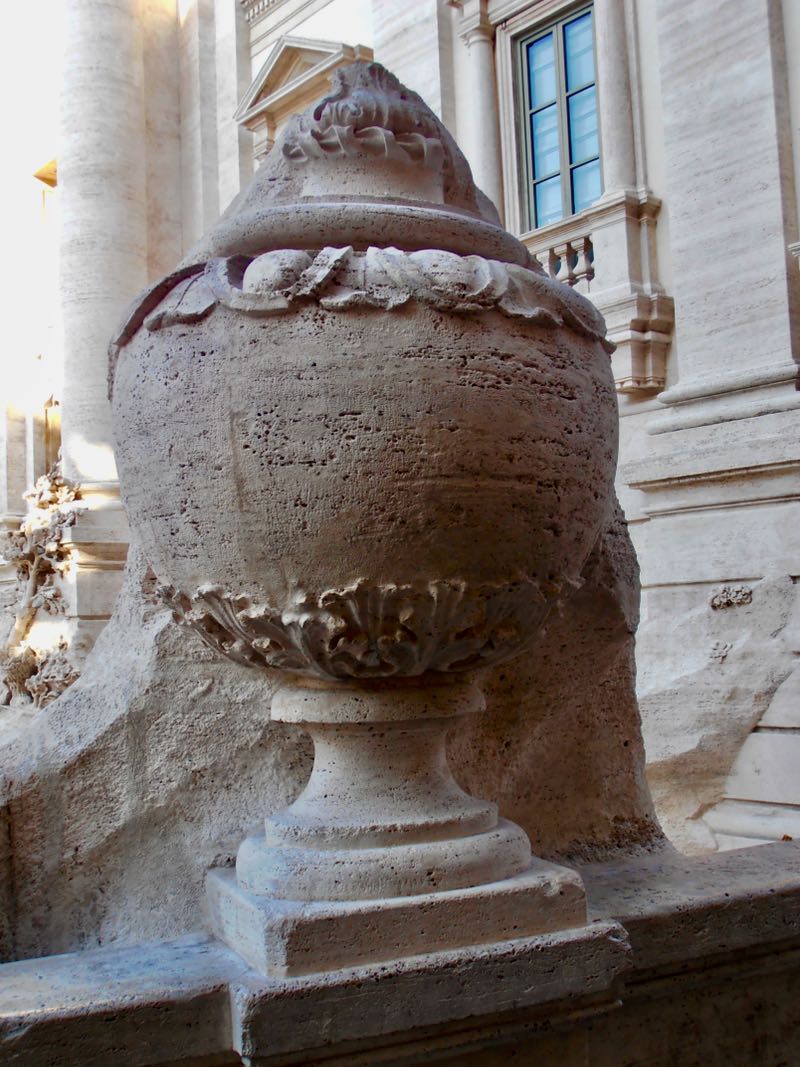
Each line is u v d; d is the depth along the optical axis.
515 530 2.39
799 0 9.02
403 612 2.35
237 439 2.31
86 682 3.21
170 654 3.06
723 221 9.23
